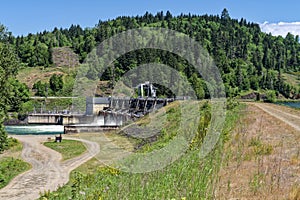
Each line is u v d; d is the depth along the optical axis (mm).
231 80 150375
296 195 12211
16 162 36000
